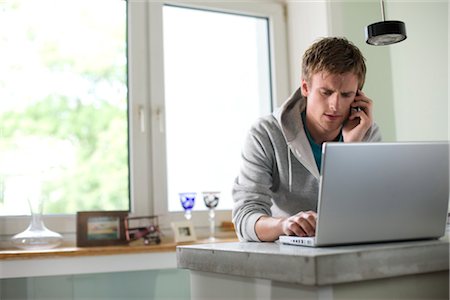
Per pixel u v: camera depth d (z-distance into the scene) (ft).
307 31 9.74
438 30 7.61
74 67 11.12
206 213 9.21
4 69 8.73
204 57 9.71
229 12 9.96
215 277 4.33
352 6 9.30
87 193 14.05
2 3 8.82
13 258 7.02
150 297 8.34
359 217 3.86
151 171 8.93
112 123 13.93
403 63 8.35
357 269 3.37
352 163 3.76
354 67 5.49
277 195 6.22
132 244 8.20
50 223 8.25
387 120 8.62
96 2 9.32
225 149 9.68
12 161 8.27
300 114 6.02
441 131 7.55
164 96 9.14
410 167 3.93
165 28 9.44
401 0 8.38
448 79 7.41
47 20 9.18
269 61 10.27
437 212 4.09
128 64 9.03
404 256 3.57
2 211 8.03
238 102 9.93
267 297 3.77
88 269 7.44
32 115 14.89
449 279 3.81
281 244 4.47
